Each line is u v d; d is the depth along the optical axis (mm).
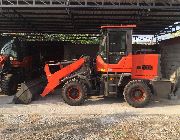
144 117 8469
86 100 11109
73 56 18734
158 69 10617
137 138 6559
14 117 8430
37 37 21828
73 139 6461
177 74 13883
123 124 7691
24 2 11914
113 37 10156
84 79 10406
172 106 10148
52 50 19266
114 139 6488
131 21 15320
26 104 10414
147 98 9891
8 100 11164
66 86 10172
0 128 7336
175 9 11812
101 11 12820
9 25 17219
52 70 11344
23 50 14492
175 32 17062
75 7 11430
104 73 10219
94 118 8344
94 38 21172
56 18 14586
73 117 8453
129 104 9953
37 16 14133
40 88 11906
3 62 12062
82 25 16719
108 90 10133
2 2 11656
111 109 9617
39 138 6531
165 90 11117
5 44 13281
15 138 6543
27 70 15414
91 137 6605
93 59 10828
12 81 12141
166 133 6922
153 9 11852
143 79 10516
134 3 11812
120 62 10148
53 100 11148
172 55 14914
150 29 18328
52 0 11508
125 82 10328
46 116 8562
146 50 11117
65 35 21703
